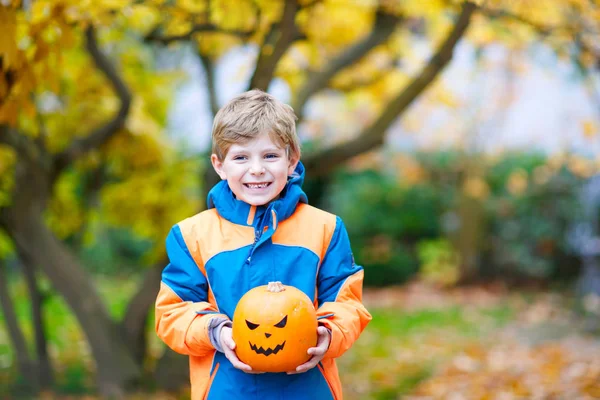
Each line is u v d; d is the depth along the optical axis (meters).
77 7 3.54
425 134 12.20
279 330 1.93
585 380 5.50
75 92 5.82
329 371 2.22
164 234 6.48
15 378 6.01
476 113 10.53
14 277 12.34
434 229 13.34
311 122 10.73
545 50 6.00
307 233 2.19
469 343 7.78
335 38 5.71
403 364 6.78
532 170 12.23
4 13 3.04
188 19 4.29
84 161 6.30
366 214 13.40
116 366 5.39
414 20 6.10
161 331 2.16
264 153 2.12
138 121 5.94
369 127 5.14
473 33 5.23
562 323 8.92
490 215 12.45
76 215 6.74
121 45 6.10
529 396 5.22
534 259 12.15
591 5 4.16
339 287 2.19
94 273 14.30
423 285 12.68
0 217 5.22
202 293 2.20
